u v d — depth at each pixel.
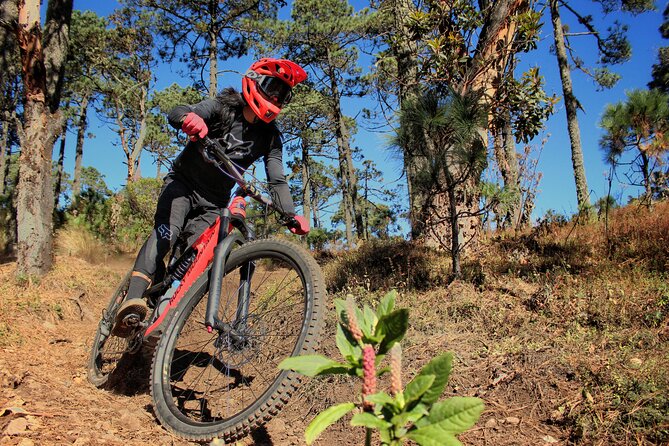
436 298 4.45
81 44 24.20
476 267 5.09
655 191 7.65
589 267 4.79
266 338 3.42
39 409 2.52
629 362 3.02
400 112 4.68
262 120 3.10
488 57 5.37
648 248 5.04
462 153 4.50
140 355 3.68
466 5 5.52
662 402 2.61
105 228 11.29
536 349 3.34
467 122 4.39
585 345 3.31
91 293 6.57
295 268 2.84
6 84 12.34
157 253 3.20
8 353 3.70
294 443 2.81
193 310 3.07
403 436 1.21
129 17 25.16
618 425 2.58
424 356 3.48
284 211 3.16
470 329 3.84
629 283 4.21
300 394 3.35
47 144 6.40
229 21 20.05
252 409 2.48
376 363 1.36
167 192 3.26
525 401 2.94
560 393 2.92
